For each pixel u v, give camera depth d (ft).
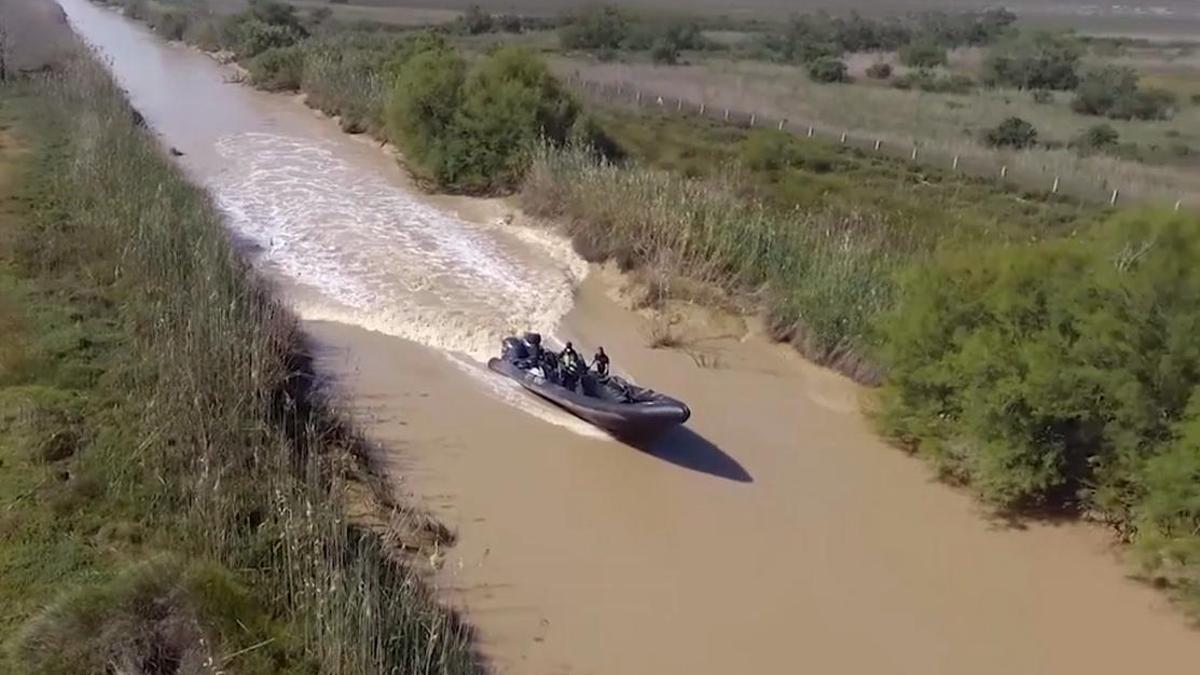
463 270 100.63
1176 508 56.65
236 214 114.11
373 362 80.23
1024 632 54.08
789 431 73.92
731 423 74.43
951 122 183.52
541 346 78.33
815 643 52.60
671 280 93.91
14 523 50.78
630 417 67.97
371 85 164.55
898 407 71.31
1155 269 62.90
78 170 102.89
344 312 89.30
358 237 108.88
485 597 54.29
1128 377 60.90
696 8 397.39
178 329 68.64
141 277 79.10
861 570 58.75
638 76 213.46
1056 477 63.67
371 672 43.21
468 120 127.54
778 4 444.14
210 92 184.34
